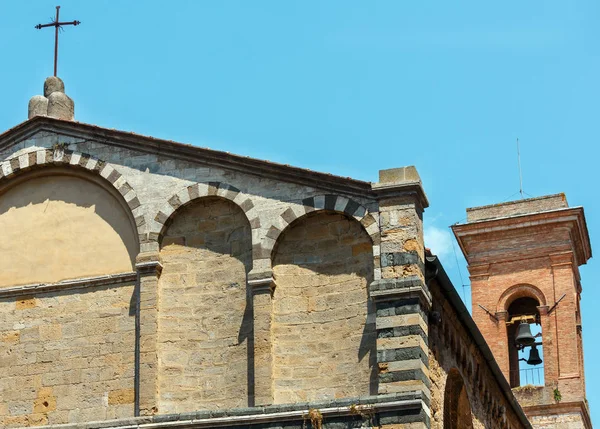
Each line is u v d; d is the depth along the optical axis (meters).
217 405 40.09
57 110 44.75
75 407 41.09
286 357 40.19
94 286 42.41
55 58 46.25
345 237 41.06
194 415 39.66
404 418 38.28
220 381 40.38
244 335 40.69
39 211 43.88
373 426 38.44
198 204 42.41
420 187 40.81
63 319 42.28
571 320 71.94
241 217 42.00
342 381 39.59
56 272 42.94
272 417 39.09
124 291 42.12
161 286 41.81
